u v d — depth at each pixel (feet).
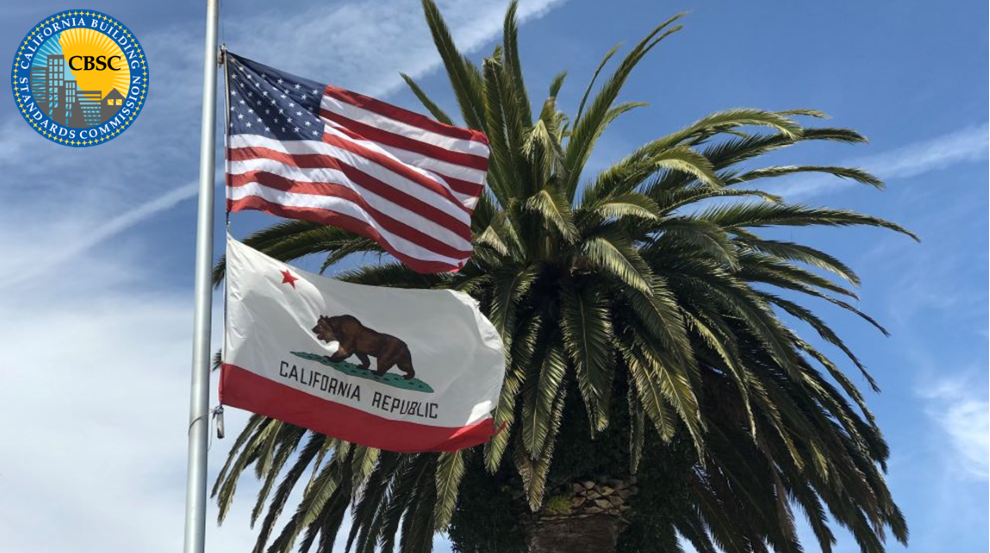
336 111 48.49
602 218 64.49
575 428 64.64
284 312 43.47
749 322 62.34
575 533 65.92
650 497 65.98
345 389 43.88
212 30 45.80
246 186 44.45
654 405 59.77
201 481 38.01
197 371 39.75
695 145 67.87
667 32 67.31
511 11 72.33
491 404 46.47
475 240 63.10
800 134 62.13
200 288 41.29
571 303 63.26
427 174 49.32
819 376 68.80
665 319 60.44
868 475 68.18
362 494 69.77
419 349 45.85
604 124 70.13
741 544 74.08
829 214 66.54
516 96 72.23
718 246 60.18
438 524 58.03
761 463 71.05
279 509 69.21
